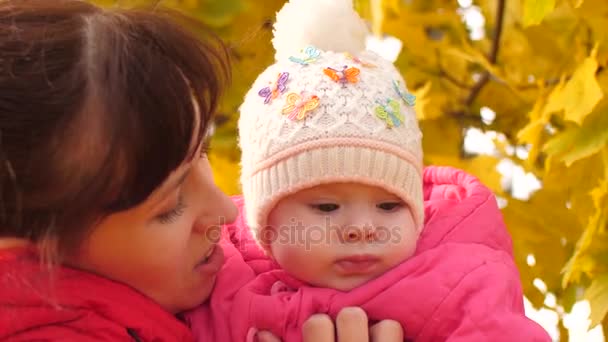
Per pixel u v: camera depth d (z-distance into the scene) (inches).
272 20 84.0
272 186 57.2
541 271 84.7
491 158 88.9
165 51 49.3
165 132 47.9
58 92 46.6
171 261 53.7
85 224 49.0
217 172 89.6
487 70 88.8
